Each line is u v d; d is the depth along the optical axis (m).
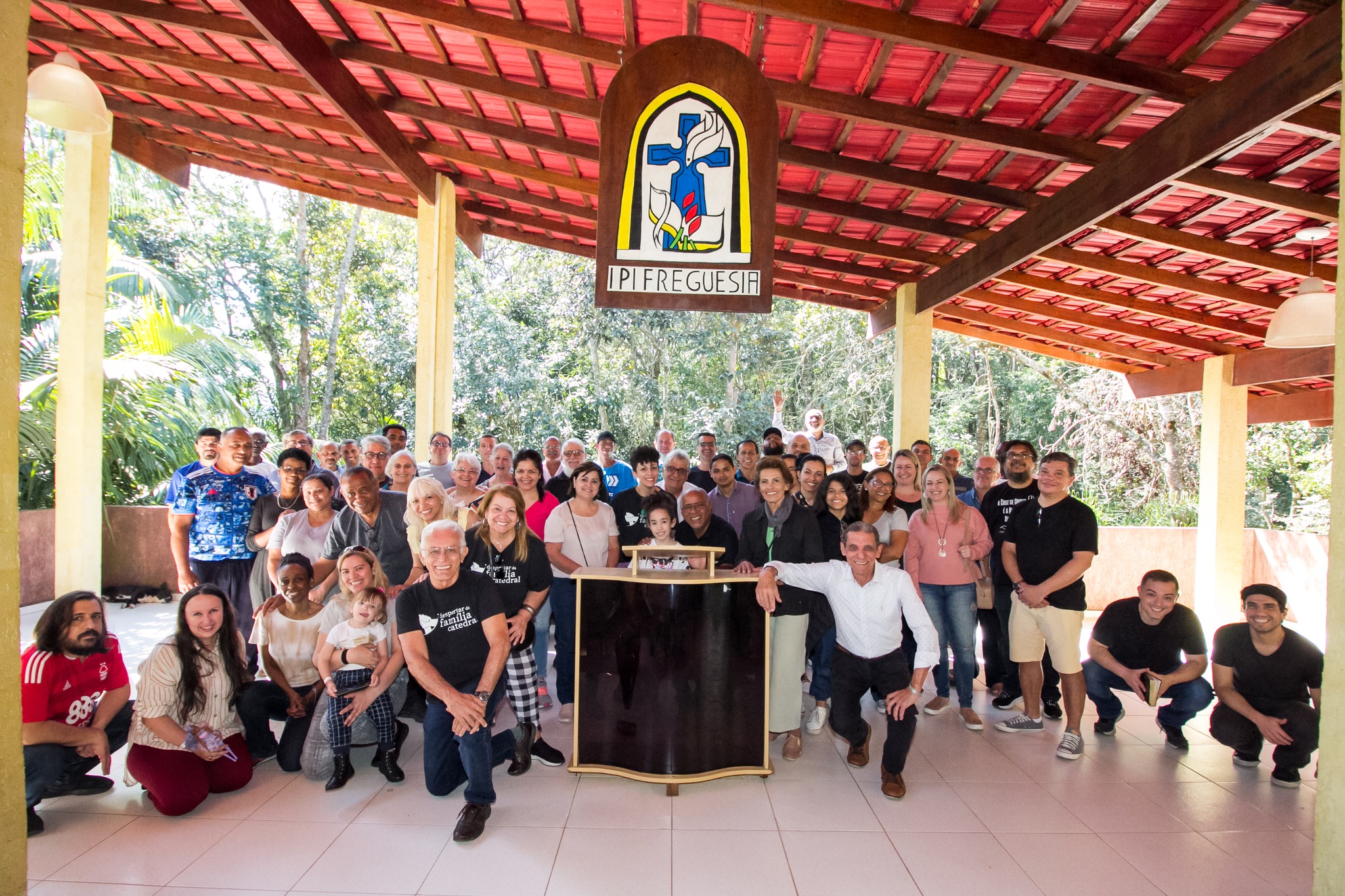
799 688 3.92
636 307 3.49
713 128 3.51
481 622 3.25
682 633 3.51
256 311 14.52
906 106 4.62
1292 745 3.68
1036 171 5.30
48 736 3.10
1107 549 9.24
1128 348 8.99
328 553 4.11
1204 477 8.53
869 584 3.64
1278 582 9.30
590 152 6.19
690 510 4.37
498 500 3.61
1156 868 2.92
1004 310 8.74
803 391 17.09
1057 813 3.37
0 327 2.06
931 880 2.80
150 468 8.61
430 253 7.46
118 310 9.21
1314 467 13.86
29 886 2.63
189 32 5.48
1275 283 6.05
